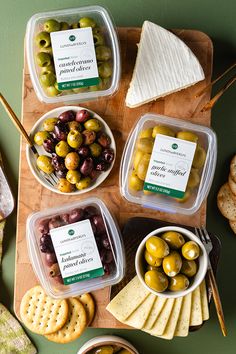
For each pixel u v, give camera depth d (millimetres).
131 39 1295
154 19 1453
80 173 1205
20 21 1457
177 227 1183
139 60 1245
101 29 1205
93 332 1464
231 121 1475
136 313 1234
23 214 1274
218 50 1463
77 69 1170
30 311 1293
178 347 1483
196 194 1229
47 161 1216
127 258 1260
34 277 1288
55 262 1168
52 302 1297
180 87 1251
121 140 1292
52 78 1175
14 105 1457
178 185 1185
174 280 1164
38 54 1161
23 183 1277
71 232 1168
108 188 1285
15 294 1290
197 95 1291
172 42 1253
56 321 1285
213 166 1229
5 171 1430
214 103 1404
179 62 1252
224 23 1464
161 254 1135
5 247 1436
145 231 1265
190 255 1148
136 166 1192
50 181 1255
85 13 1207
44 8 1461
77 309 1283
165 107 1301
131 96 1240
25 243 1276
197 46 1306
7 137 1442
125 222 1282
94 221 1179
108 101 1290
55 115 1258
